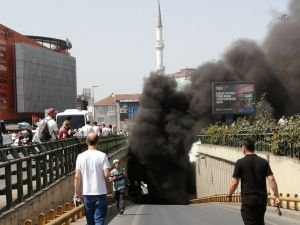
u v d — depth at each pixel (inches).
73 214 567.8
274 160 1047.0
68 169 812.6
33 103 6294.3
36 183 567.2
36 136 863.1
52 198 629.0
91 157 372.5
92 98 3420.3
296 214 762.2
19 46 6053.2
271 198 978.1
